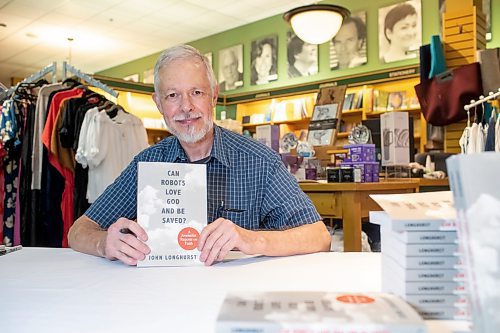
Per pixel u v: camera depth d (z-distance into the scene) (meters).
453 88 3.93
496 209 0.52
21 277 1.01
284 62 7.37
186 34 8.25
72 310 0.75
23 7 6.74
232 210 1.61
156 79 1.56
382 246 0.75
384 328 0.48
